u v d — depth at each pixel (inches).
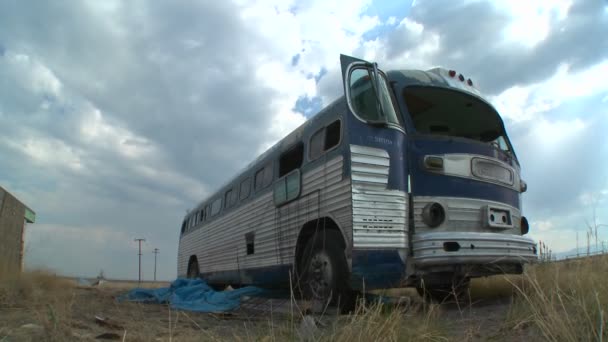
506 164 248.7
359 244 200.7
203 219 522.6
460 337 138.1
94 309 223.6
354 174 209.0
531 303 138.4
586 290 146.8
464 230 220.2
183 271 613.9
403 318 139.5
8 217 482.9
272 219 307.0
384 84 235.9
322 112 253.0
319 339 128.9
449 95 255.0
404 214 212.1
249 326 179.6
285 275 282.7
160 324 192.4
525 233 257.4
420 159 221.6
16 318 167.5
